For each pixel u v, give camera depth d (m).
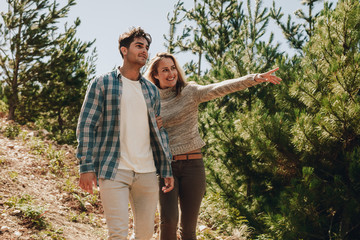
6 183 3.95
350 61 3.25
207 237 3.98
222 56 9.25
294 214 3.41
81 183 1.83
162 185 2.46
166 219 2.40
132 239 3.28
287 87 4.14
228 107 6.18
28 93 10.44
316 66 3.81
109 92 2.01
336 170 3.62
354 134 3.33
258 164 4.51
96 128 2.05
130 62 2.11
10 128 7.55
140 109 2.10
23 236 2.78
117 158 1.96
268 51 5.61
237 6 10.38
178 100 2.61
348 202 3.26
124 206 1.91
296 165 3.96
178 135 2.56
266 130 3.88
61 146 7.24
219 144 4.82
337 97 3.19
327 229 3.40
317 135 3.44
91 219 3.82
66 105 11.58
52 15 10.17
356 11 3.27
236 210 4.40
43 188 4.39
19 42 9.84
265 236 3.90
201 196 2.54
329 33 3.41
